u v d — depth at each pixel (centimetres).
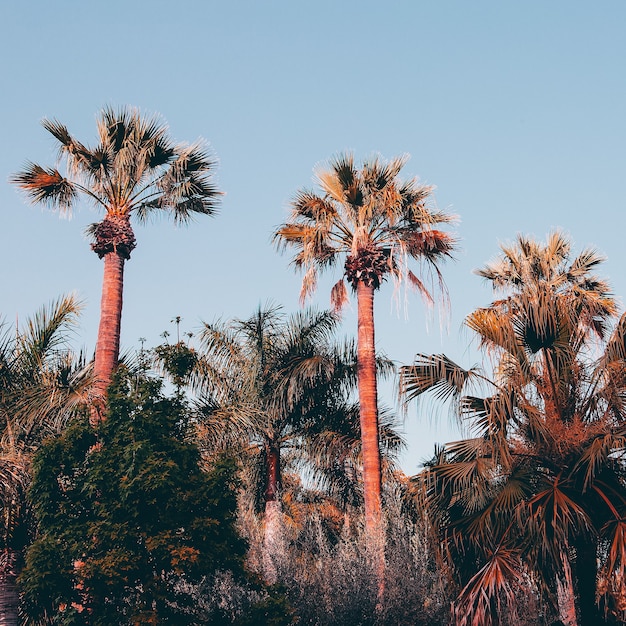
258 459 2312
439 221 2128
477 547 1474
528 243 2292
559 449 1459
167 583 1395
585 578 1444
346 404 2345
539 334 1530
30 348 1764
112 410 1438
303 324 2367
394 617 1716
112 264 1875
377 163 2116
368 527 1875
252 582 1452
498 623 1391
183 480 1386
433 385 1591
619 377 1490
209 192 2042
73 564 1449
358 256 2067
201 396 2112
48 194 1953
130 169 1936
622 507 1396
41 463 1397
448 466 1505
